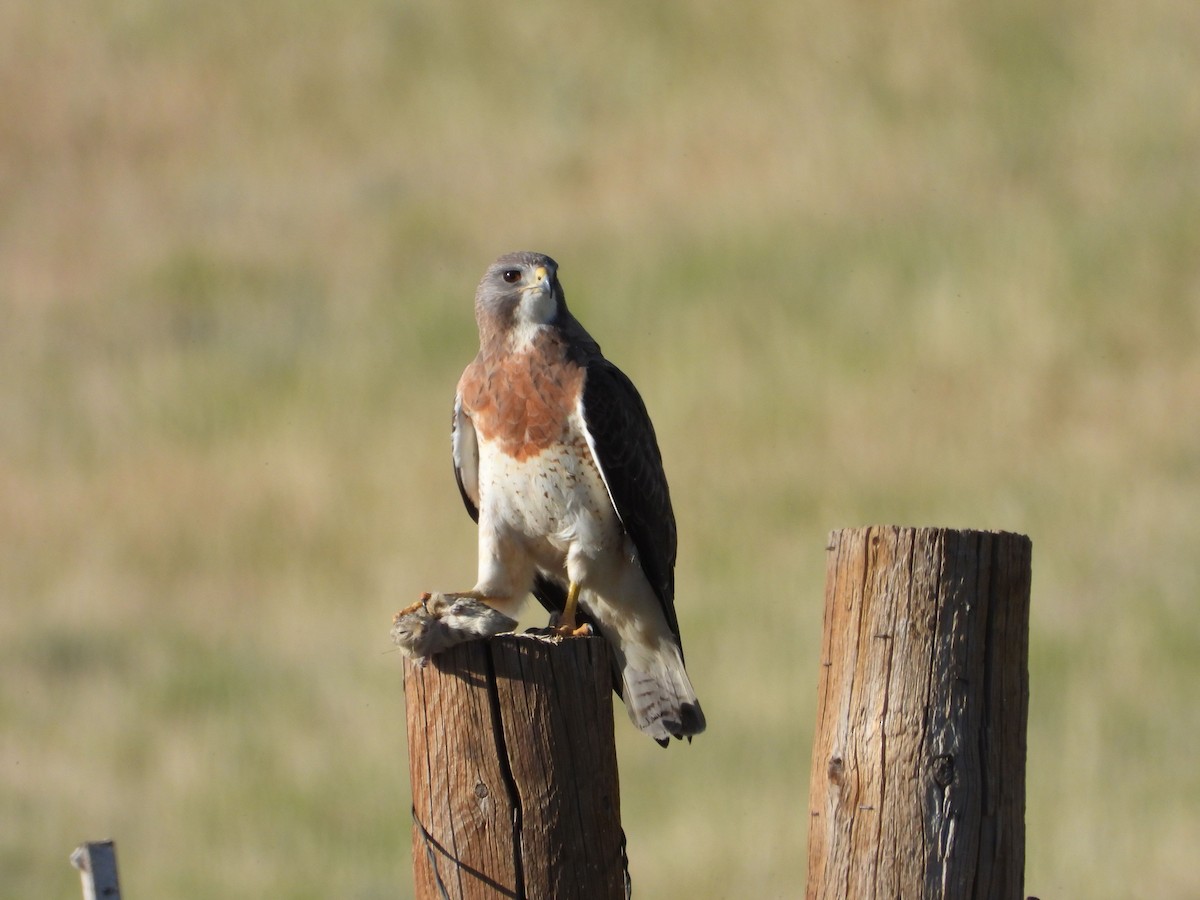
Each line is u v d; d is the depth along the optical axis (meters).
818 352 24.30
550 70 40.56
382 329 29.14
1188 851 11.19
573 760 4.59
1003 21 37.38
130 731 15.28
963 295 25.53
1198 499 19.05
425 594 4.84
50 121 41.50
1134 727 13.34
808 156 33.19
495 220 33.91
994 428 21.56
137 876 12.32
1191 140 31.22
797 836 11.90
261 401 26.09
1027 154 31.69
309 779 13.88
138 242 35.28
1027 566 4.55
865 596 4.52
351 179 37.47
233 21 45.56
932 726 4.43
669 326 26.16
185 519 21.86
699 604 16.92
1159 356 23.38
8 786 14.16
